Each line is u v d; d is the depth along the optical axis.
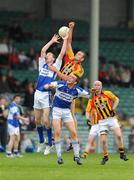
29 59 83.62
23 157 51.16
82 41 94.06
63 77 38.03
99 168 38.91
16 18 93.88
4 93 73.94
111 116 43.34
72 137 39.59
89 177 32.72
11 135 52.69
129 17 101.75
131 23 100.69
